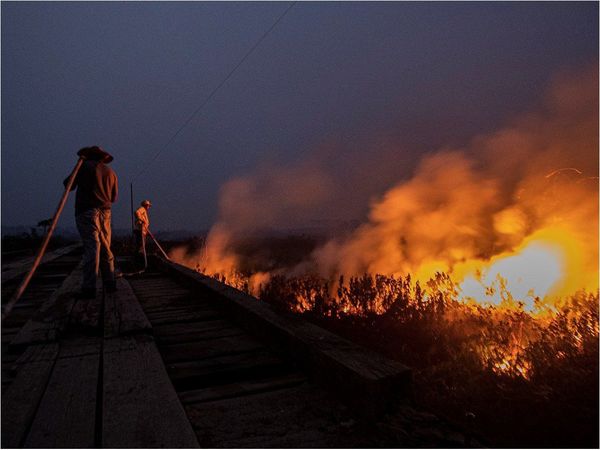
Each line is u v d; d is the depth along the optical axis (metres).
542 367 2.81
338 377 2.37
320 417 2.17
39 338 3.28
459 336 3.71
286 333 3.12
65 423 1.93
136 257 10.83
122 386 2.35
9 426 1.91
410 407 2.13
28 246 17.53
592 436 1.99
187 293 6.52
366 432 2.00
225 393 2.52
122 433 1.83
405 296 4.68
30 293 6.26
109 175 5.18
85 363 2.79
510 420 2.20
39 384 2.41
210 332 4.03
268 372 3.03
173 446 1.73
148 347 3.11
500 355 3.15
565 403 2.31
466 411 2.33
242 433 2.00
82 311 4.23
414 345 3.61
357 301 4.90
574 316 3.68
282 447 1.87
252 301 4.34
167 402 2.14
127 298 5.08
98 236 5.06
